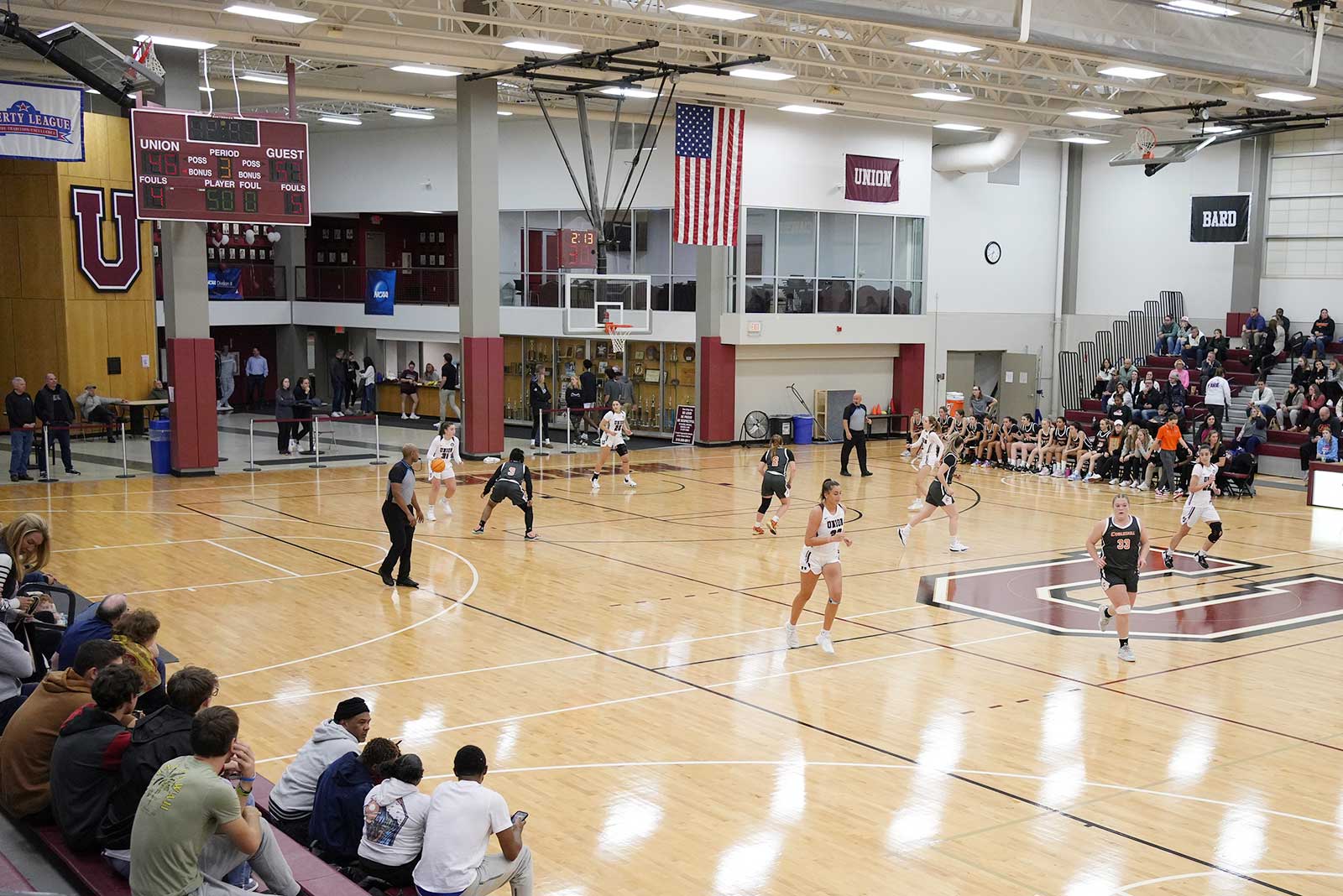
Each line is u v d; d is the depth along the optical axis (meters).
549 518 21.42
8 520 19.77
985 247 36.47
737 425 32.53
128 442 29.75
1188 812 8.91
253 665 12.34
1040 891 7.59
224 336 41.16
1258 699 11.77
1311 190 32.34
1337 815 8.91
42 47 19.05
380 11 19.52
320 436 32.50
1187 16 19.14
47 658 9.23
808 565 13.16
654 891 7.55
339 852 6.98
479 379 27.88
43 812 6.64
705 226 28.56
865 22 15.84
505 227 34.75
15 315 29.72
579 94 25.86
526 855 6.96
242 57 25.97
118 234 30.31
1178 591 16.52
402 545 15.92
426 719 10.80
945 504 18.88
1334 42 21.73
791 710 11.24
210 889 5.57
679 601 15.49
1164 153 31.62
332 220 41.16
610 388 31.78
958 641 13.79
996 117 30.12
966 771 9.71
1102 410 33.09
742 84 26.33
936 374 35.50
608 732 10.54
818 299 32.66
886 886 7.65
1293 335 31.95
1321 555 19.14
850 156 32.44
